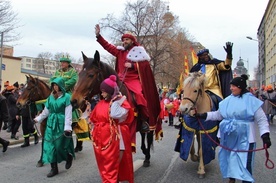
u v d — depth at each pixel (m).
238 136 5.03
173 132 13.78
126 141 4.96
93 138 4.87
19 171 6.86
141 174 6.68
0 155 8.56
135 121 5.61
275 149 9.88
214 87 6.98
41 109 7.98
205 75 6.41
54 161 6.37
